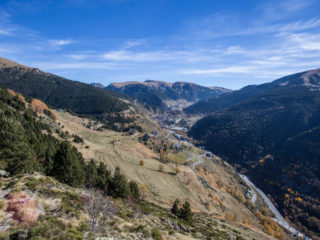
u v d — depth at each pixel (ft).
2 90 381.81
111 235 55.62
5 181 71.72
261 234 189.98
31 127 246.68
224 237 124.16
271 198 609.01
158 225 87.97
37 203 57.26
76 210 62.39
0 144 82.48
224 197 424.05
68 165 112.57
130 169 358.64
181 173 429.79
